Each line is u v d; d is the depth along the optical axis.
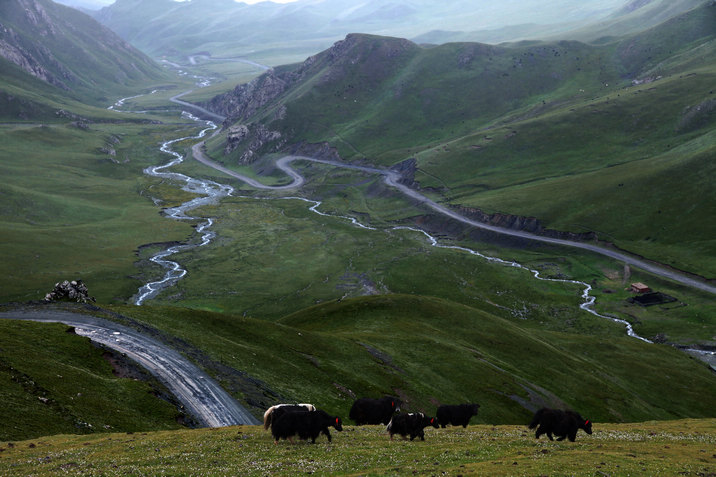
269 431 30.11
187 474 20.30
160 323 63.53
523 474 19.73
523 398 73.00
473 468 20.88
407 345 83.88
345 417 51.78
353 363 69.88
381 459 23.08
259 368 57.81
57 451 24.89
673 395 97.94
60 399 35.88
